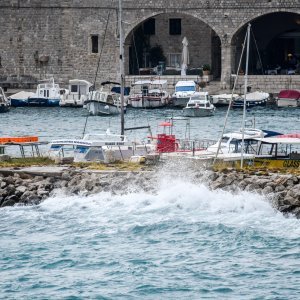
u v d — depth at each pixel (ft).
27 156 615.98
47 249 456.45
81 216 497.46
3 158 593.83
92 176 538.88
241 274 426.10
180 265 435.94
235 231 474.08
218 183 519.19
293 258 443.32
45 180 538.47
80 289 412.36
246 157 578.25
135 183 524.93
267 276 424.05
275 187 514.27
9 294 408.46
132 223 485.56
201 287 412.77
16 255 449.48
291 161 579.48
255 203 501.15
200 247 458.09
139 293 408.05
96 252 452.35
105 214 498.69
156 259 443.32
